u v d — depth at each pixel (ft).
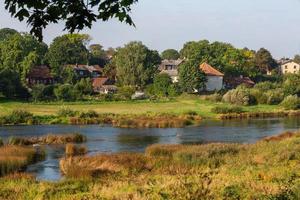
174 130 209.77
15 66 414.82
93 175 89.56
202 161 99.91
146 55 442.50
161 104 332.60
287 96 329.31
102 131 205.57
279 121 254.06
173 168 95.50
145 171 94.02
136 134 192.85
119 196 59.82
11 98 332.80
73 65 501.15
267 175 71.82
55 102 327.26
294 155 97.45
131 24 23.93
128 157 105.70
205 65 449.48
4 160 108.37
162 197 57.06
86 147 147.02
